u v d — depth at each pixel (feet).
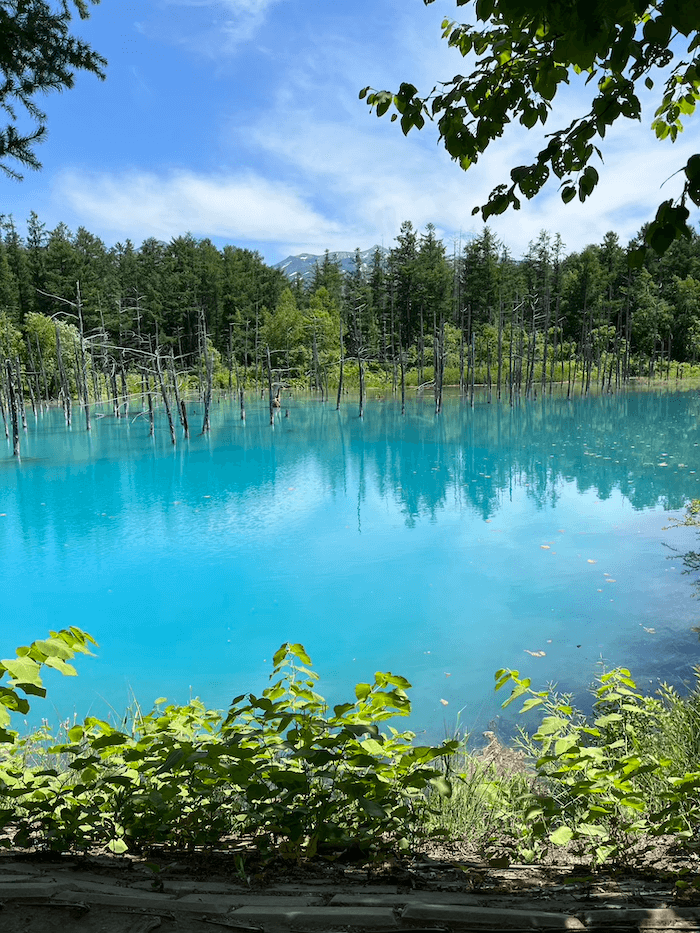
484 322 231.91
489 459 76.38
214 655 25.91
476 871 7.49
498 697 21.61
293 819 7.63
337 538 44.57
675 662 23.45
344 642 26.76
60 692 23.06
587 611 29.25
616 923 5.42
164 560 40.24
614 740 11.47
